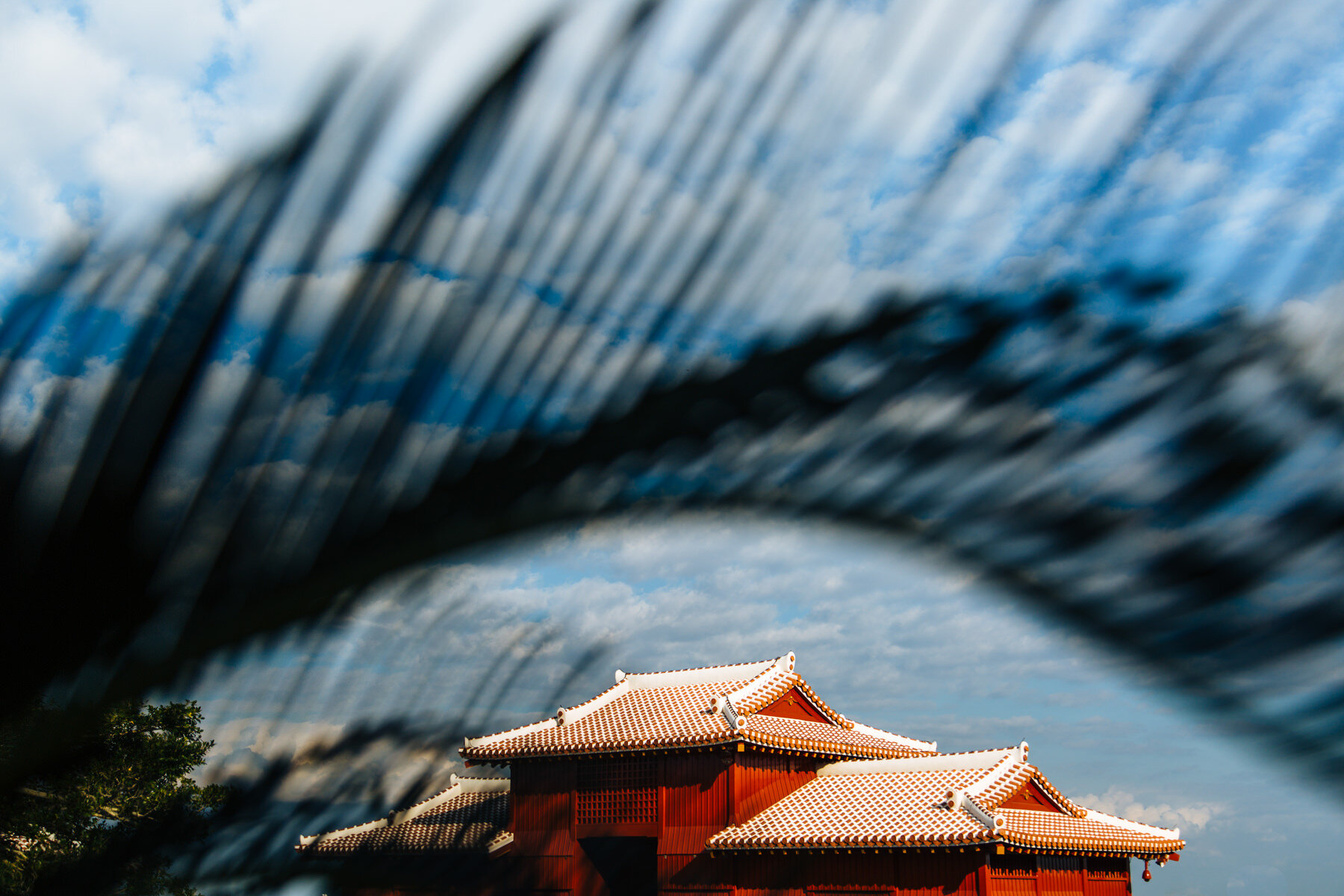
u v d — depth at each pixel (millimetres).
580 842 32656
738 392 3844
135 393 3803
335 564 4145
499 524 4035
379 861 26859
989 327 3590
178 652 4344
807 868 28828
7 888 8797
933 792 29828
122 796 9602
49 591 4098
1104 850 30312
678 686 37500
